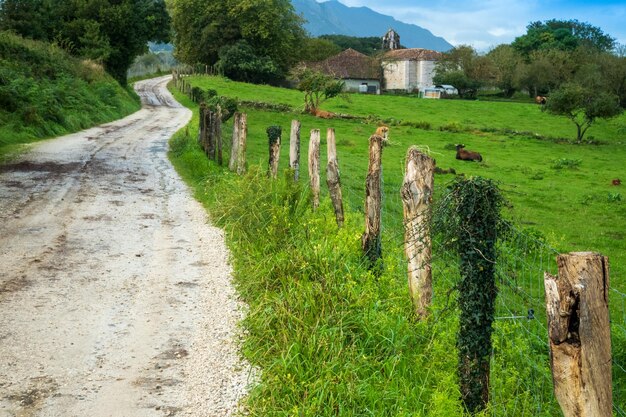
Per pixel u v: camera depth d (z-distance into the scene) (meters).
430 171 7.25
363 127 47.97
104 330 7.70
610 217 20.91
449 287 7.74
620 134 54.56
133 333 7.65
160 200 15.38
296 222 10.74
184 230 12.50
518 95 96.81
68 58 44.25
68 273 9.70
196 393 6.29
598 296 3.67
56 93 32.81
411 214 7.30
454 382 5.78
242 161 16.75
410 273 7.32
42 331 7.59
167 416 5.88
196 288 9.21
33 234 11.77
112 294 8.90
